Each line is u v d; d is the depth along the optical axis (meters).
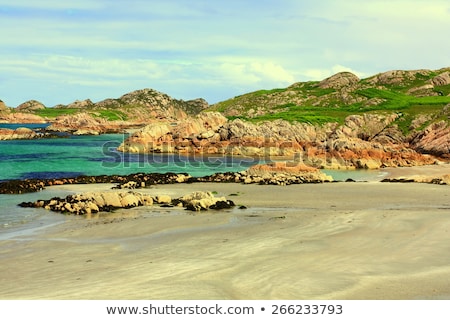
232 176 67.06
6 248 29.55
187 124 133.50
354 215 38.22
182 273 23.30
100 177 65.94
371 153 93.44
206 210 42.94
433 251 26.58
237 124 126.44
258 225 35.41
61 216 40.50
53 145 143.12
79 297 20.17
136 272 23.69
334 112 157.12
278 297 19.89
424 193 53.56
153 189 58.06
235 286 21.27
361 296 19.89
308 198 50.12
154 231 34.06
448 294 20.03
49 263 26.00
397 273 22.72
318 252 26.80
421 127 125.62
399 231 31.88
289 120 138.62
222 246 28.80
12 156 106.88
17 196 52.62
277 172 67.56
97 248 29.28
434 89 186.62
